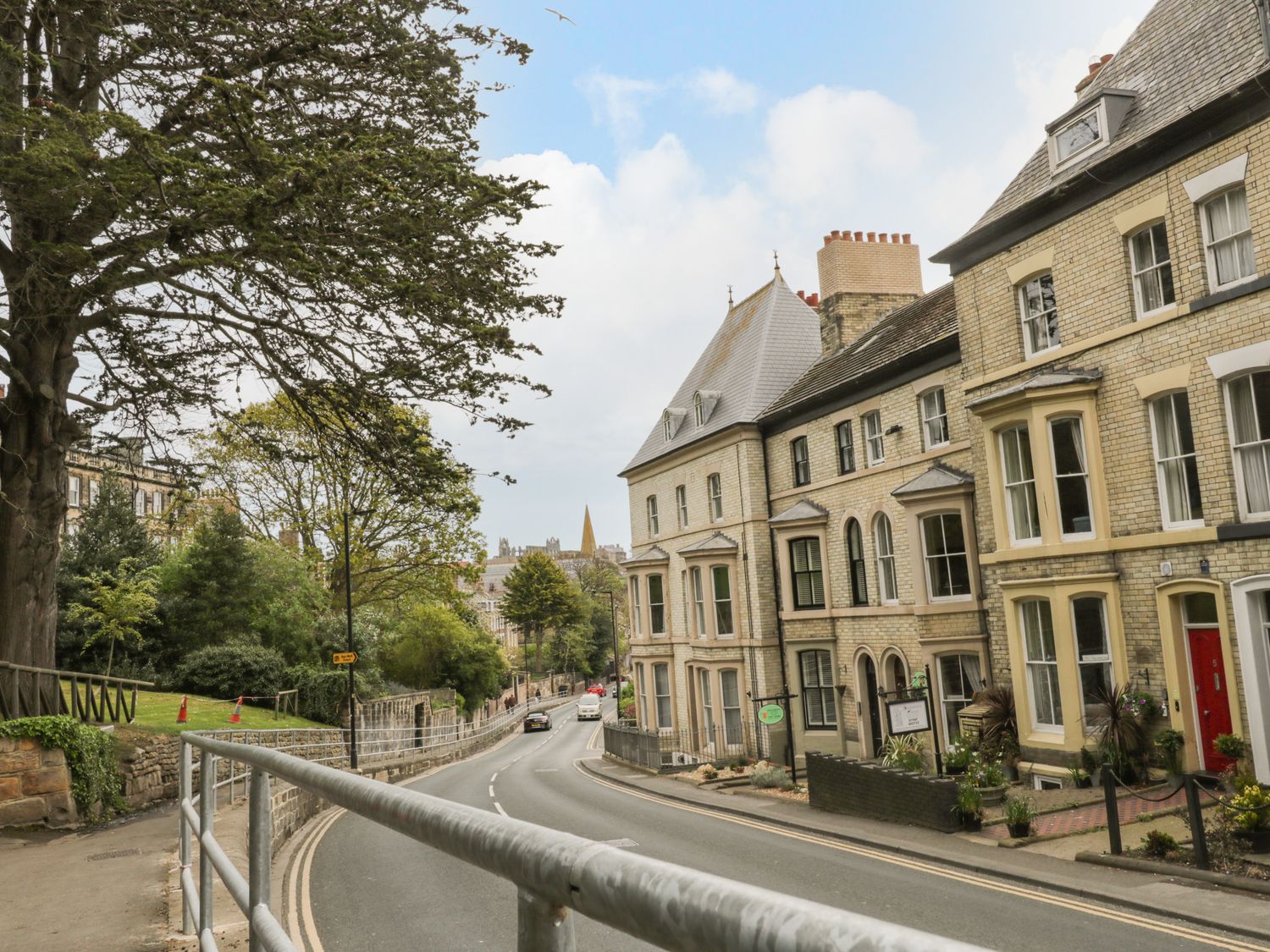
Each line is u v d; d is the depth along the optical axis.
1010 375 19.09
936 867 12.24
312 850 12.11
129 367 14.80
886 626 24.72
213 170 10.67
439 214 12.44
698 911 0.71
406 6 12.92
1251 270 14.57
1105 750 16.16
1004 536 18.94
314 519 37.00
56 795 14.45
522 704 84.81
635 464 39.00
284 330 13.85
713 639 31.64
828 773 17.91
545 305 13.61
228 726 25.53
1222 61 15.40
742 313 39.19
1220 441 14.86
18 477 15.08
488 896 1.94
